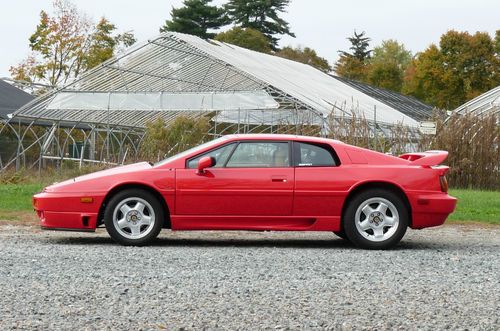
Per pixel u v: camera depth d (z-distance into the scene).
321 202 10.99
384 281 8.04
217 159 11.07
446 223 14.98
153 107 31.67
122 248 10.56
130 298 6.93
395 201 10.98
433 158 11.25
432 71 69.44
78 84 32.44
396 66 83.56
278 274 8.38
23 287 7.38
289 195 10.95
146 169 11.02
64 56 59.19
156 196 11.02
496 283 8.04
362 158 11.15
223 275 8.23
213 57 31.52
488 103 32.50
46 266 8.66
